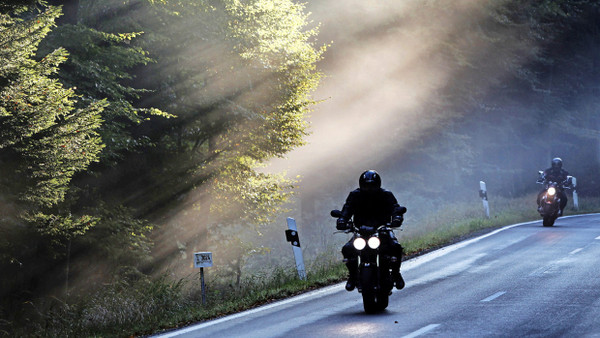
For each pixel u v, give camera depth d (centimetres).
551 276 4894
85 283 6381
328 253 6769
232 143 7369
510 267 5478
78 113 4709
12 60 4569
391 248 3809
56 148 4569
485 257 6197
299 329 3459
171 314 4656
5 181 4481
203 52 6900
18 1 5000
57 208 5744
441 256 6475
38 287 5847
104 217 6500
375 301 3812
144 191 7231
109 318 4622
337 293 4791
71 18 6350
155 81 6931
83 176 6500
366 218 3922
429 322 3450
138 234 6975
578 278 4738
